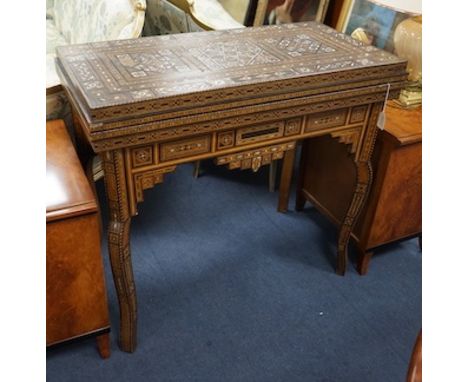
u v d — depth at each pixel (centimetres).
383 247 165
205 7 195
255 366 134
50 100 146
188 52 121
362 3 167
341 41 135
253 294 157
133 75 106
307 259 174
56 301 115
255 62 117
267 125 115
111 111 92
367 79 119
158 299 153
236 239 181
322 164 175
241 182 215
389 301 158
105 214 186
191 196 204
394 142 137
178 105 99
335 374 133
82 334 125
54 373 128
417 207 160
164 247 174
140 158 103
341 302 157
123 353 135
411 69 148
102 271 117
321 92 114
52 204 105
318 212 199
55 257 108
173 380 129
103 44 123
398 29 149
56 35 225
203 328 144
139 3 157
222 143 112
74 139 158
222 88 102
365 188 145
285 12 205
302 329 146
